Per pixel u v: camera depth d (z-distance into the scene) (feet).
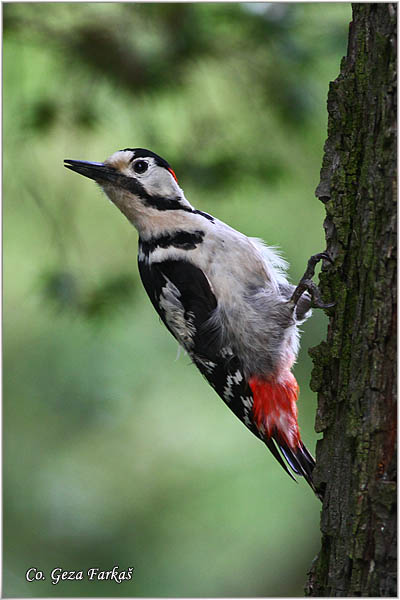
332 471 19.16
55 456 44.65
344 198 19.62
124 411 44.14
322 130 38.06
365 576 17.84
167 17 35.12
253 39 35.65
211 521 45.01
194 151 37.17
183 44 35.50
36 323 44.29
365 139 19.24
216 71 37.88
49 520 43.80
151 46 36.04
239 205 42.14
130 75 35.78
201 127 37.37
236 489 45.32
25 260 43.70
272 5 34.99
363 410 18.34
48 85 37.65
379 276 18.39
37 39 36.11
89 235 42.04
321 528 19.22
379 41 18.86
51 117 36.68
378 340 18.21
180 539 44.52
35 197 36.99
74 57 35.94
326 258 20.10
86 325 37.99
